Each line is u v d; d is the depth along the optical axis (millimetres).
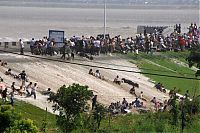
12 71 95562
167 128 74062
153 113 81062
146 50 126062
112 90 95688
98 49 114812
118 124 73375
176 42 132875
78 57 110875
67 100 61906
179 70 117000
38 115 74750
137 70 112625
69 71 102000
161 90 100438
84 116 67438
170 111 79562
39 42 109125
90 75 101938
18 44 113875
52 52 108250
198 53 91812
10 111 48000
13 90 80125
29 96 83062
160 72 113812
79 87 62562
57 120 63469
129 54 121562
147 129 73312
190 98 95125
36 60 104500
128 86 99875
